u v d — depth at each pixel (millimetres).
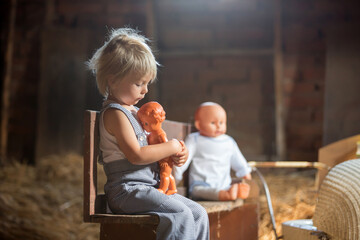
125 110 1704
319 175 2635
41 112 5438
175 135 2338
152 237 1648
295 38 5297
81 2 5629
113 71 1723
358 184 1671
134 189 1649
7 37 5500
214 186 2383
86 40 5539
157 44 5547
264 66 5395
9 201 3600
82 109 5473
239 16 5477
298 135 5199
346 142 2609
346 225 1657
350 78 5043
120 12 5582
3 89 5445
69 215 3533
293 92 5250
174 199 1667
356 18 5148
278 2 5242
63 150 5402
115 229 1702
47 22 5543
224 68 5461
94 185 1685
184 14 5547
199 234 1707
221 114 2457
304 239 1884
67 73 5504
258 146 5316
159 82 5520
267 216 2939
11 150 5488
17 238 3012
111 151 1704
